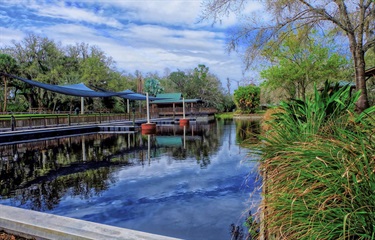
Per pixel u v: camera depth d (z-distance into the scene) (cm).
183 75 4634
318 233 122
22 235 216
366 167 122
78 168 665
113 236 192
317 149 155
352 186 122
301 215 137
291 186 156
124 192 465
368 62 1190
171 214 364
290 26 623
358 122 183
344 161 133
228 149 939
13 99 3164
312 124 231
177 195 445
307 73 1276
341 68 1303
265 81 1467
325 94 271
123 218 354
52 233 204
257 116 3150
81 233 197
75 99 3134
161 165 692
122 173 608
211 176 564
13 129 1288
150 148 998
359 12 573
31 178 570
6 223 224
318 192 140
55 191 476
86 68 3216
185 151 917
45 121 1522
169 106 3609
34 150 970
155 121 2514
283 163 174
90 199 432
